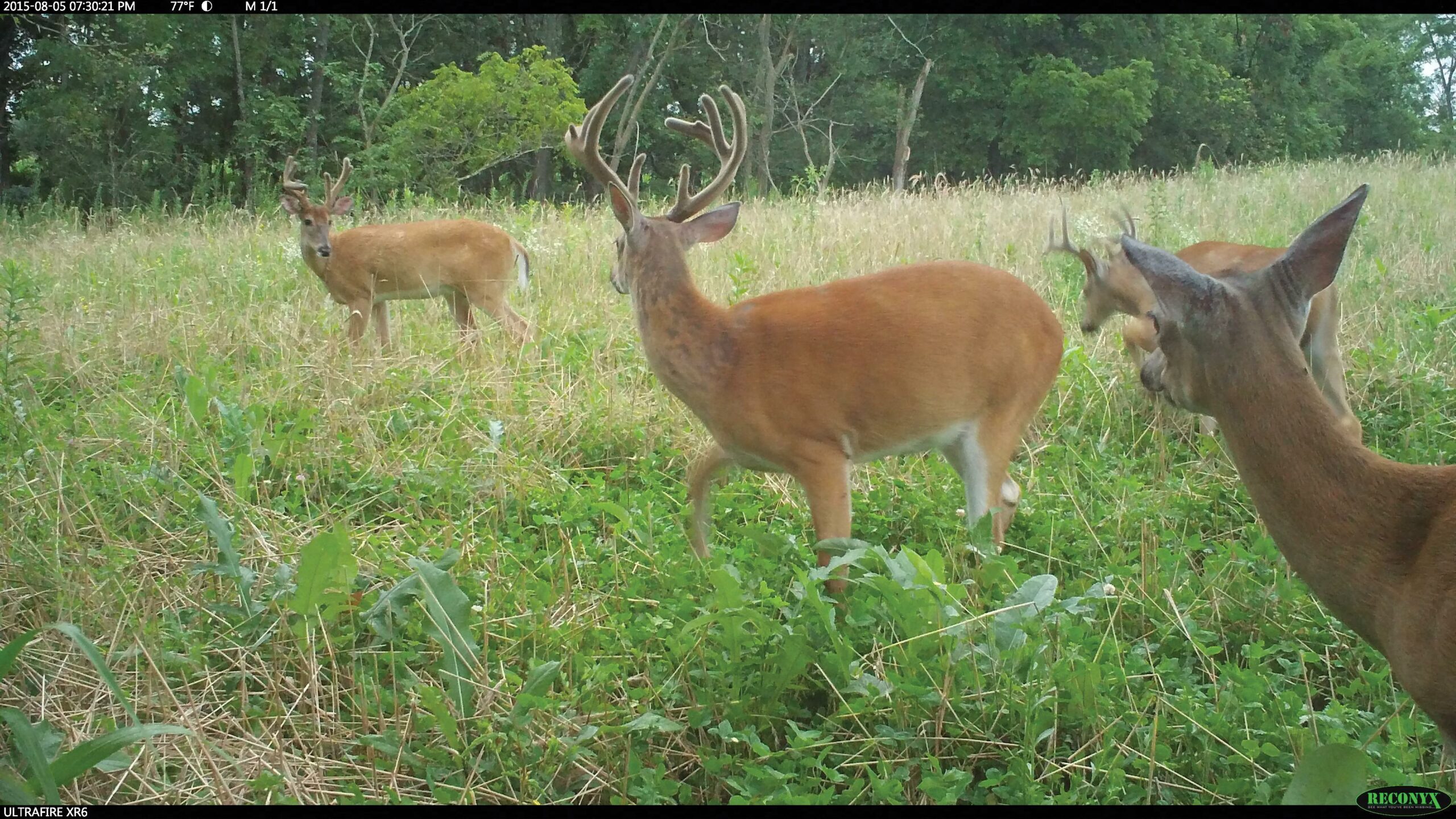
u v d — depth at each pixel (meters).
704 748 3.55
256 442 5.69
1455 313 7.12
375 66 28.69
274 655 3.96
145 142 26.89
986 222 11.92
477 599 4.28
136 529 4.86
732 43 35.25
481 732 3.56
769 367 4.50
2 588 4.23
